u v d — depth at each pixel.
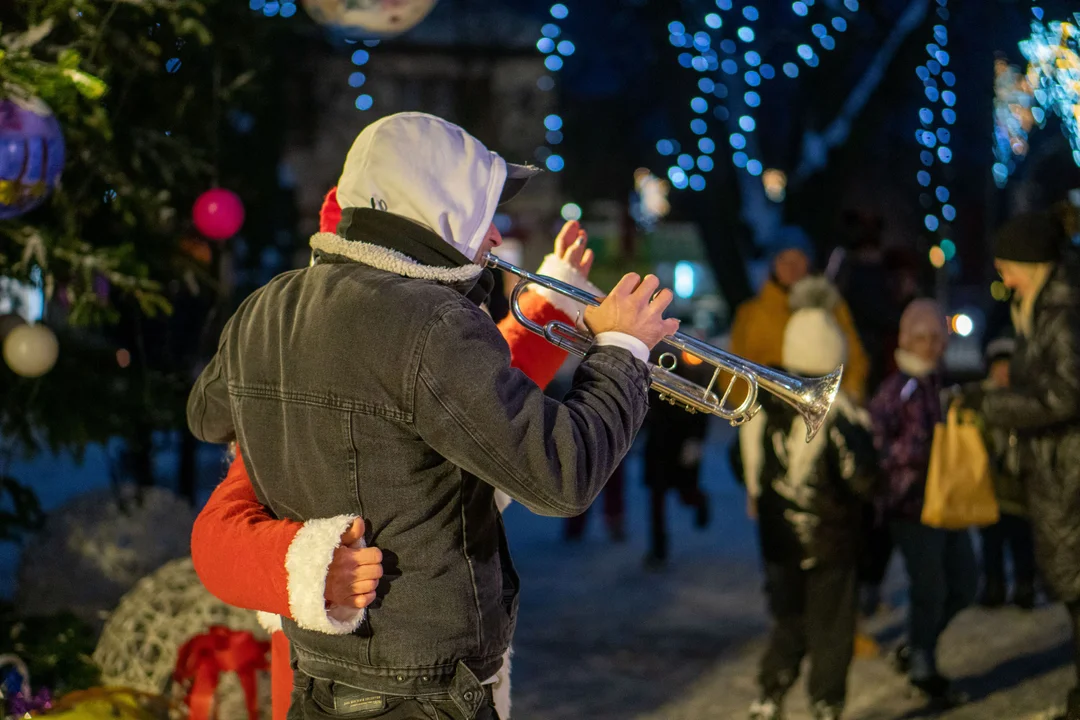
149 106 4.36
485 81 27.58
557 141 24.92
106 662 3.74
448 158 2.12
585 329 2.49
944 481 4.75
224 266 5.39
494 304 5.73
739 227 15.42
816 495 4.35
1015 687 4.98
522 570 7.60
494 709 2.12
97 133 3.75
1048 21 8.59
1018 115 12.91
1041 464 4.12
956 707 4.79
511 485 1.94
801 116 16.70
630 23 19.80
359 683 2.04
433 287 2.04
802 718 4.79
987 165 21.00
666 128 22.56
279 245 7.79
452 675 2.03
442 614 2.02
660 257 27.94
